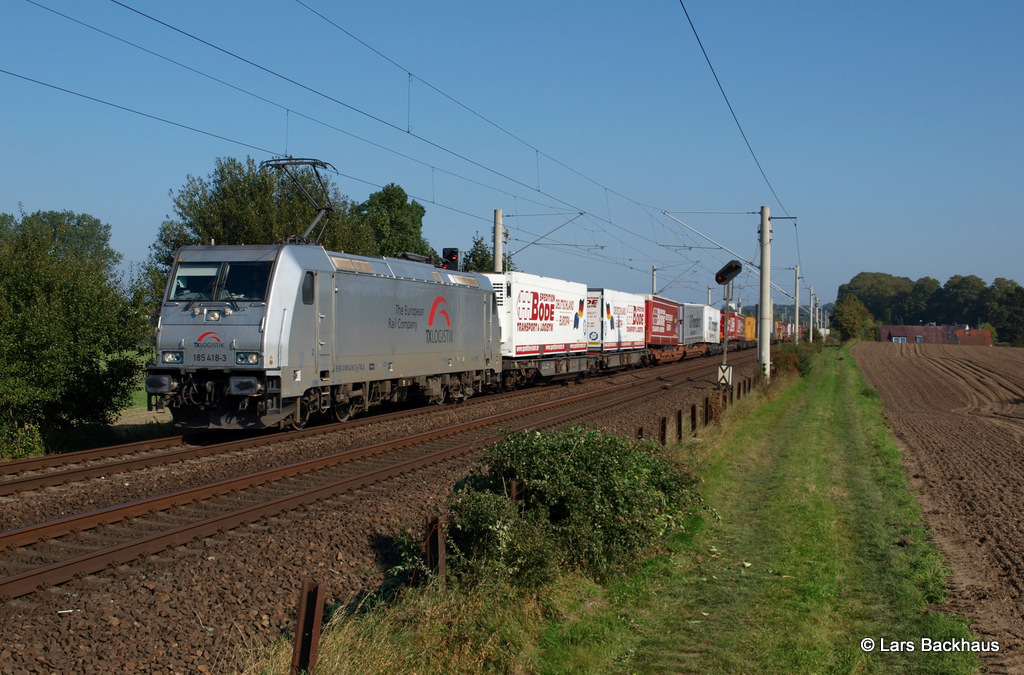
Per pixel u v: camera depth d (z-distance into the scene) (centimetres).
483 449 1502
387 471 1223
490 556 705
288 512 962
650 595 766
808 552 902
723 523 1034
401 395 1997
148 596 674
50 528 845
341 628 577
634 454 941
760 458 1507
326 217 2319
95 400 1564
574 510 806
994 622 713
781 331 8394
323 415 1856
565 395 2620
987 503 1213
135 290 1683
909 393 4169
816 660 618
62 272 1512
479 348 2342
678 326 4934
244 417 1505
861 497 1211
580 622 675
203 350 1498
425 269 2064
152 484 1143
